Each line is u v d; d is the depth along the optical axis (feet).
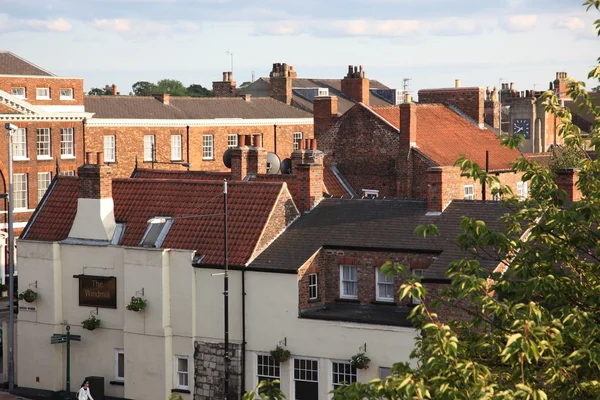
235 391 240.94
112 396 256.73
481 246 140.67
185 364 248.32
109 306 257.34
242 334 240.12
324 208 261.03
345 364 228.63
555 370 119.34
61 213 274.16
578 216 134.41
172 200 264.72
